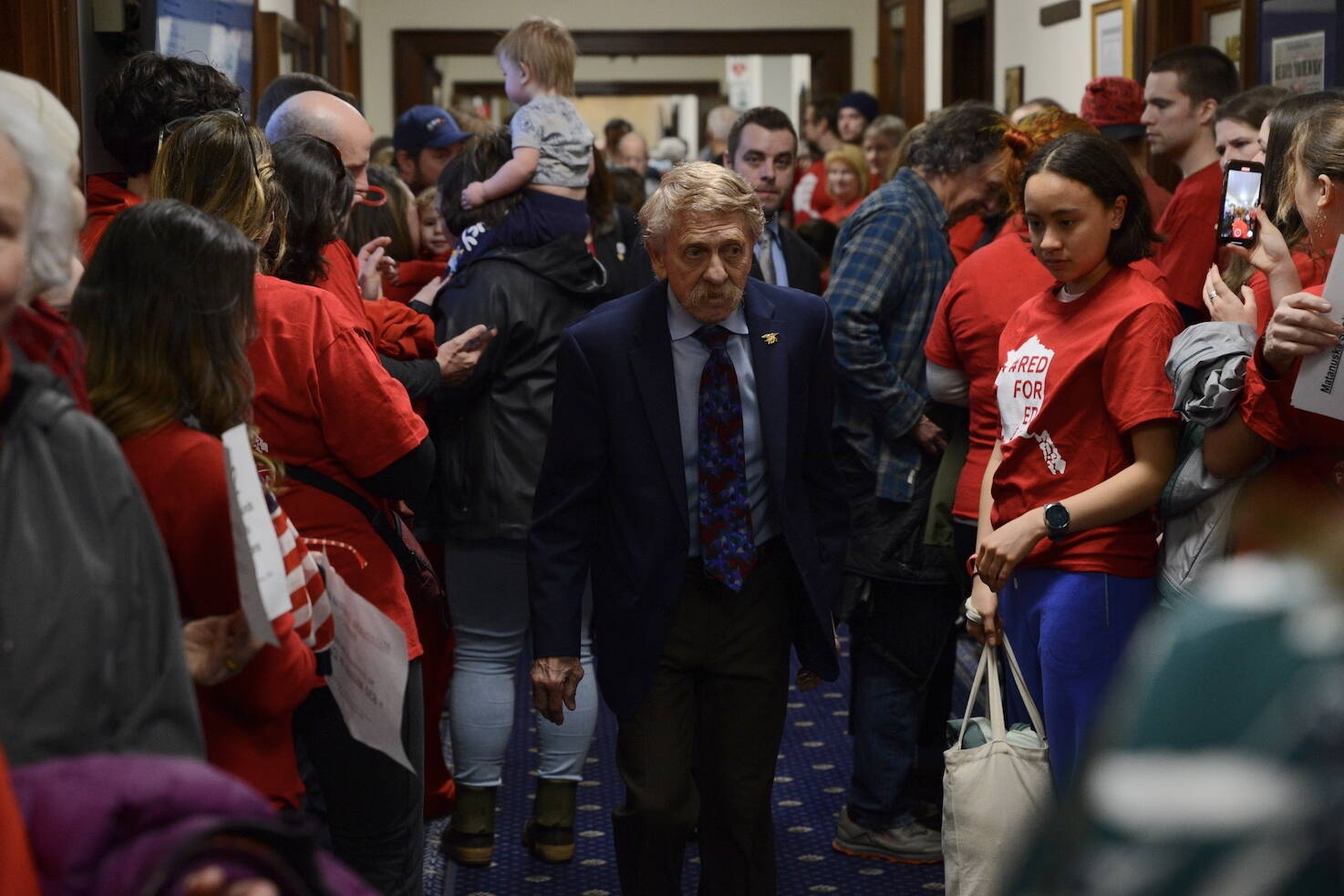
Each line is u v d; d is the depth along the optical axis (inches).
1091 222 105.8
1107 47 275.3
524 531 143.9
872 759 147.7
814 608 109.1
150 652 58.9
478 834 147.0
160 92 105.5
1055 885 33.0
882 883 143.8
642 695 107.5
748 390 107.8
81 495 57.2
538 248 147.8
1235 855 30.9
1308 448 96.8
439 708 154.1
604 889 142.6
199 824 50.1
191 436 73.6
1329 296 91.8
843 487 113.3
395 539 100.9
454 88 815.1
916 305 144.6
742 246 103.7
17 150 59.3
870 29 480.4
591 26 478.6
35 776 52.6
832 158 334.6
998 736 107.0
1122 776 32.9
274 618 71.2
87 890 50.5
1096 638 106.6
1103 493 105.0
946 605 145.3
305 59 338.3
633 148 430.9
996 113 146.0
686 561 107.7
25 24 135.7
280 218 100.9
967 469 135.3
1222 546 101.0
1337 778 31.3
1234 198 114.3
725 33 480.7
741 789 109.7
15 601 55.2
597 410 108.0
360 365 95.3
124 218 75.2
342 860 100.7
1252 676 32.8
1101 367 106.1
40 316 63.7
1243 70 211.9
